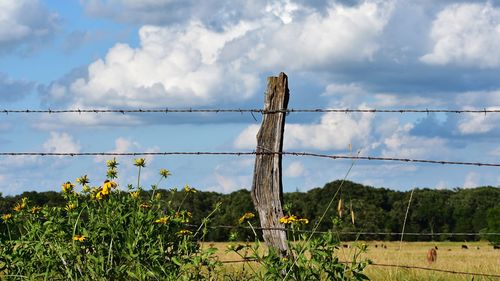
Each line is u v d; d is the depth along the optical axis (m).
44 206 5.91
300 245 5.41
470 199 63.72
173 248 5.73
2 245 5.91
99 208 5.78
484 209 63.34
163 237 5.57
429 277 7.88
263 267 5.48
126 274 5.55
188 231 5.64
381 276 7.63
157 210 5.81
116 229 5.60
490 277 7.66
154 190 5.90
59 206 6.03
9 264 5.86
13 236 6.07
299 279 5.33
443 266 18.02
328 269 5.22
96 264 5.48
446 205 63.72
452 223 62.75
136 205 5.80
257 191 6.32
